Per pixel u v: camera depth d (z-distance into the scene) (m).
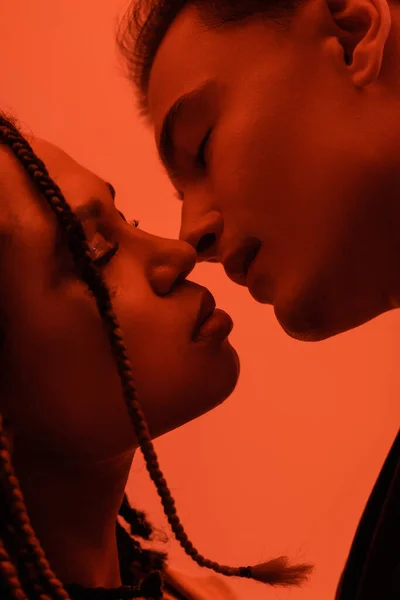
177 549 1.37
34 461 0.79
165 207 1.50
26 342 0.76
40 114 1.46
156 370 0.77
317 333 0.93
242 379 1.50
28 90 1.46
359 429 1.57
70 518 0.81
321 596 1.45
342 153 0.86
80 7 1.50
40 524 0.80
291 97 0.88
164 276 0.81
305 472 1.51
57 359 0.76
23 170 0.79
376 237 0.88
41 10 1.49
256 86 0.89
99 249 0.79
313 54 0.89
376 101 0.88
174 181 0.99
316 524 1.49
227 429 1.47
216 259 0.97
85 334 0.76
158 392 0.77
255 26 0.91
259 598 1.41
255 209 0.89
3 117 0.84
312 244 0.88
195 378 0.79
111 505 0.85
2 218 0.76
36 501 0.79
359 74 0.87
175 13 0.98
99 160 1.48
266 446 1.49
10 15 1.47
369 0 0.89
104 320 0.73
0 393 0.77
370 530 0.82
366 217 0.87
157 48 1.00
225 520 1.42
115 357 0.72
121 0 1.51
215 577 1.09
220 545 1.41
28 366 0.76
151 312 0.79
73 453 0.78
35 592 0.71
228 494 1.44
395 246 0.89
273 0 0.91
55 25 1.49
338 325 0.93
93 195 0.80
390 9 0.92
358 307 0.92
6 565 0.62
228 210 0.91
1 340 0.76
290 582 0.93
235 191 0.89
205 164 0.94
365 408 1.58
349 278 0.89
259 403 1.50
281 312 0.91
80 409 0.76
